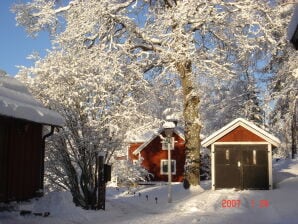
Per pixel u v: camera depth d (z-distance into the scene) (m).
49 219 13.19
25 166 14.47
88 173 17.28
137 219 14.62
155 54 24.50
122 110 19.38
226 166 23.20
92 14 23.77
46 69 18.28
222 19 23.70
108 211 16.61
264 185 22.67
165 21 23.33
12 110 12.06
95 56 22.86
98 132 17.47
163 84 26.05
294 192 19.98
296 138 34.97
